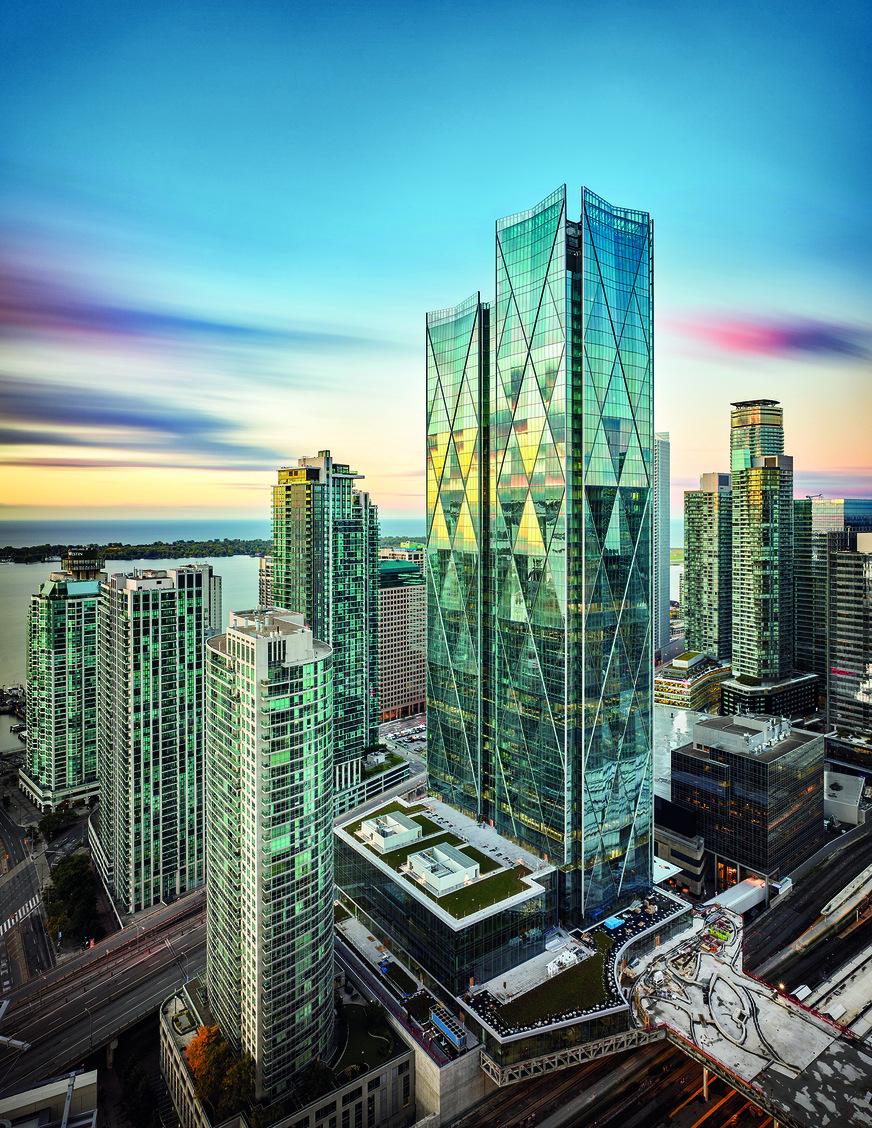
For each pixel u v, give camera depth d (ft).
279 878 476.13
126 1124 531.50
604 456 623.36
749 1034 506.07
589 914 639.35
